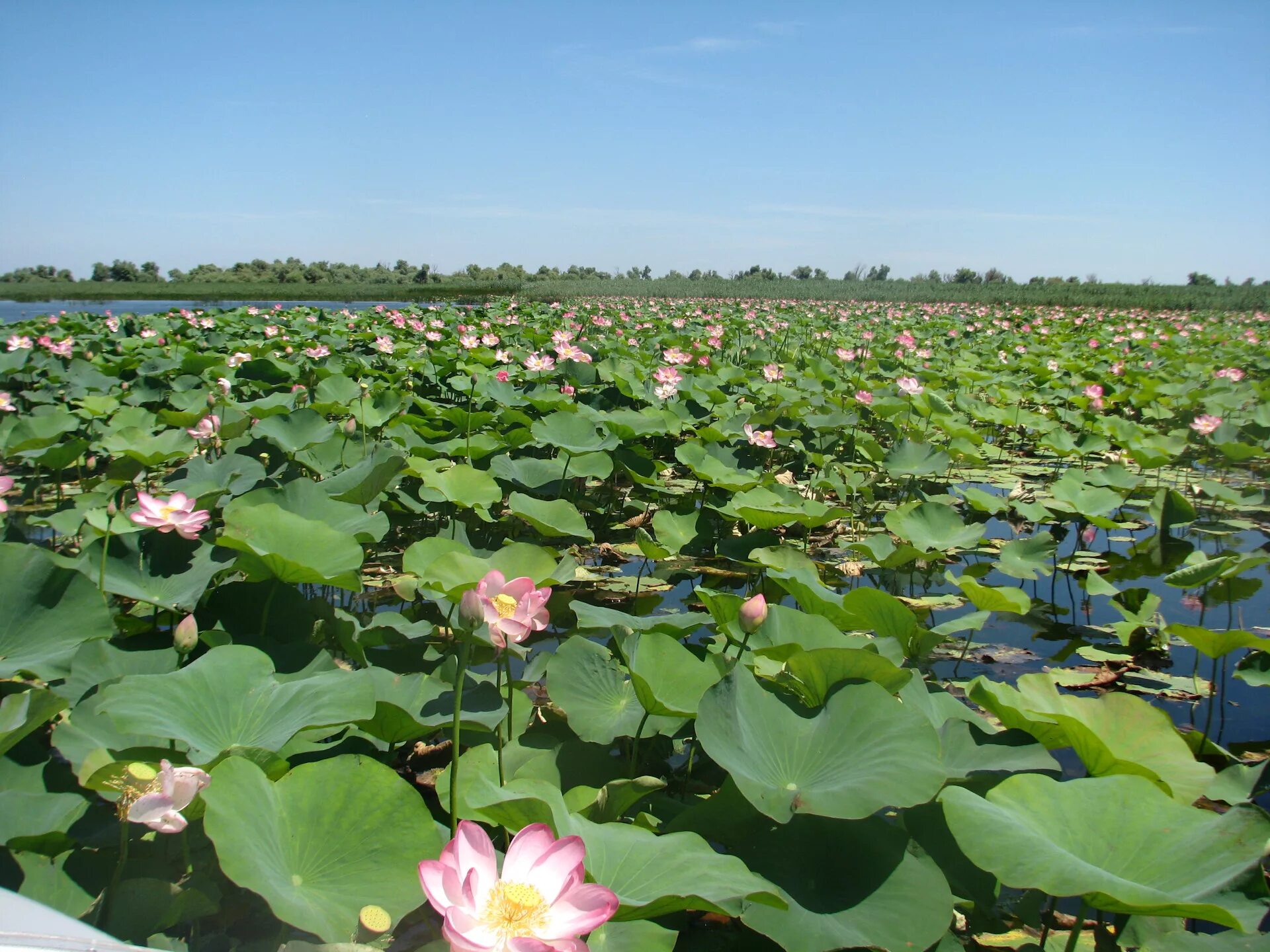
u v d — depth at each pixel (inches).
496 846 96.3
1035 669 175.8
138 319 690.2
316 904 72.1
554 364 433.4
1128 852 81.9
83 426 288.4
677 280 2279.8
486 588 89.8
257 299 1852.9
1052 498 305.4
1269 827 77.8
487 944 51.7
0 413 304.8
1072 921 100.3
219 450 259.1
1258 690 168.9
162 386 354.9
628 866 77.0
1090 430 399.9
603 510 266.5
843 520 282.2
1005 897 102.0
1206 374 580.7
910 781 86.6
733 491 234.1
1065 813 86.4
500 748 107.6
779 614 131.4
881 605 145.0
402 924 88.0
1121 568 237.6
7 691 104.8
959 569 237.5
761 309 1169.4
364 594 195.9
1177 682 171.8
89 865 80.2
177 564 136.9
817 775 91.0
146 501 122.2
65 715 108.4
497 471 238.8
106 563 130.3
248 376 386.9
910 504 224.5
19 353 408.8
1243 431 384.8
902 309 1300.4
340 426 277.0
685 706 107.5
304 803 80.7
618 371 426.3
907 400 395.9
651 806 105.5
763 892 72.5
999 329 936.3
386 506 221.5
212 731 90.6
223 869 66.8
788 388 426.9
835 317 1064.8
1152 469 378.0
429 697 112.9
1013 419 399.9
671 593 211.5
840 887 83.9
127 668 108.3
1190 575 172.7
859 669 101.0
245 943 82.0
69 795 87.1
